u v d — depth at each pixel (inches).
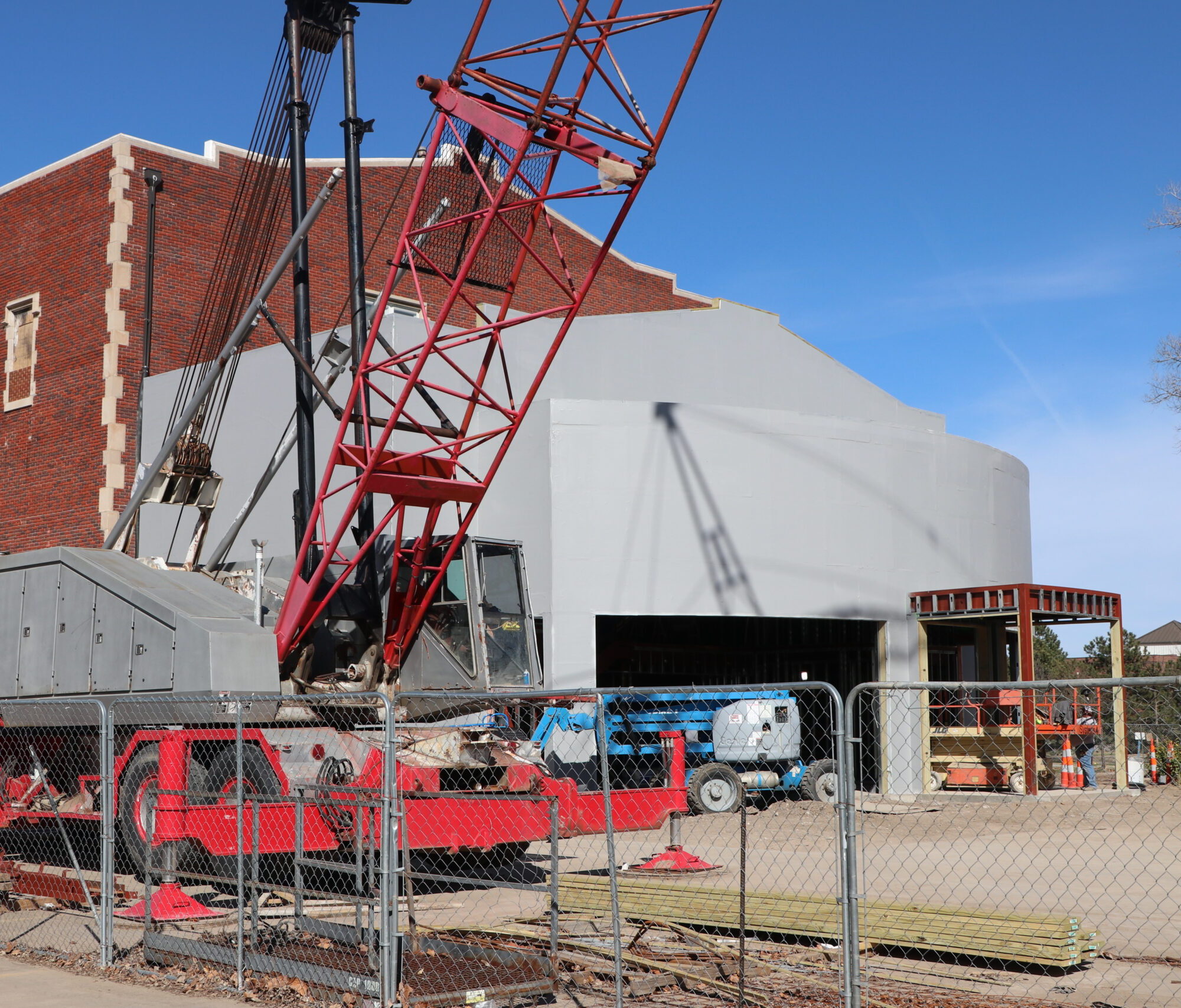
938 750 1006.4
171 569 608.4
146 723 521.3
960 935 355.6
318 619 602.5
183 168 1146.7
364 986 304.2
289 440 677.9
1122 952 379.2
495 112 570.3
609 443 890.7
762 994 315.3
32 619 573.3
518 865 567.8
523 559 621.0
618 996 287.3
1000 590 930.1
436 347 605.9
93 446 1085.1
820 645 1155.3
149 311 1096.2
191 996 327.0
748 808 807.7
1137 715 996.6
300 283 678.5
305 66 706.2
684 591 890.7
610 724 828.0
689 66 569.6
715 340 1141.7
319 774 477.7
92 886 440.8
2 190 1223.5
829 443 957.2
